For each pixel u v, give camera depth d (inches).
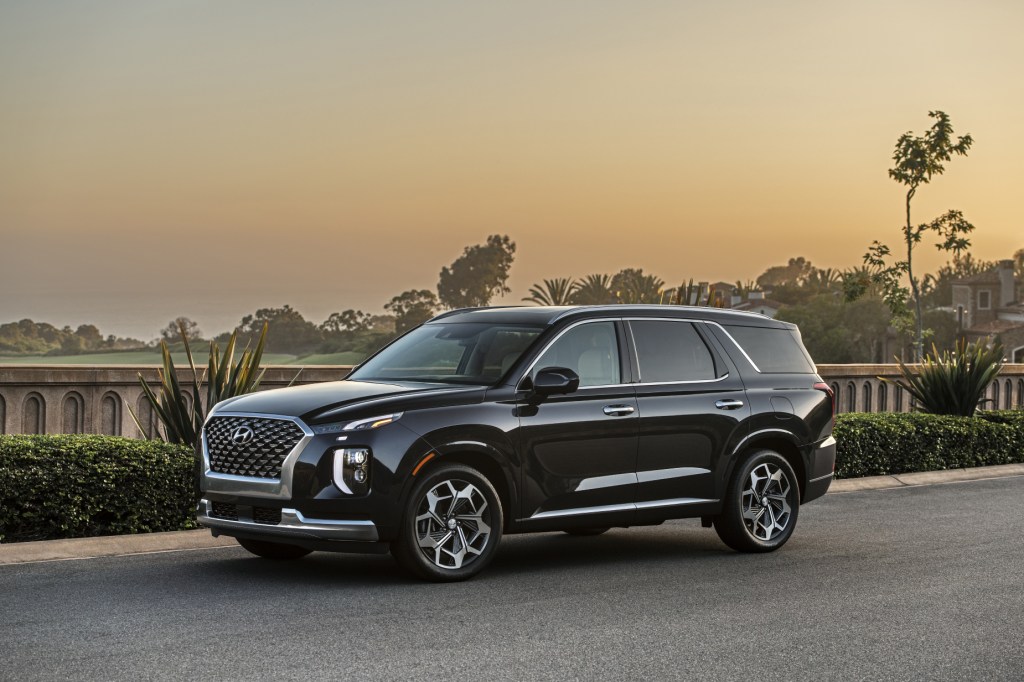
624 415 366.6
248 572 348.2
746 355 407.2
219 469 336.8
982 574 361.4
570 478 355.9
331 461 319.3
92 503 391.2
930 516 489.1
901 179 1041.5
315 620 288.5
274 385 565.6
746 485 397.1
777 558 388.8
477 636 275.9
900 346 3021.7
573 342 367.6
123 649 258.8
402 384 353.7
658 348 385.1
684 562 380.2
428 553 333.1
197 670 243.8
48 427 519.2
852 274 1084.5
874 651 268.8
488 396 343.9
